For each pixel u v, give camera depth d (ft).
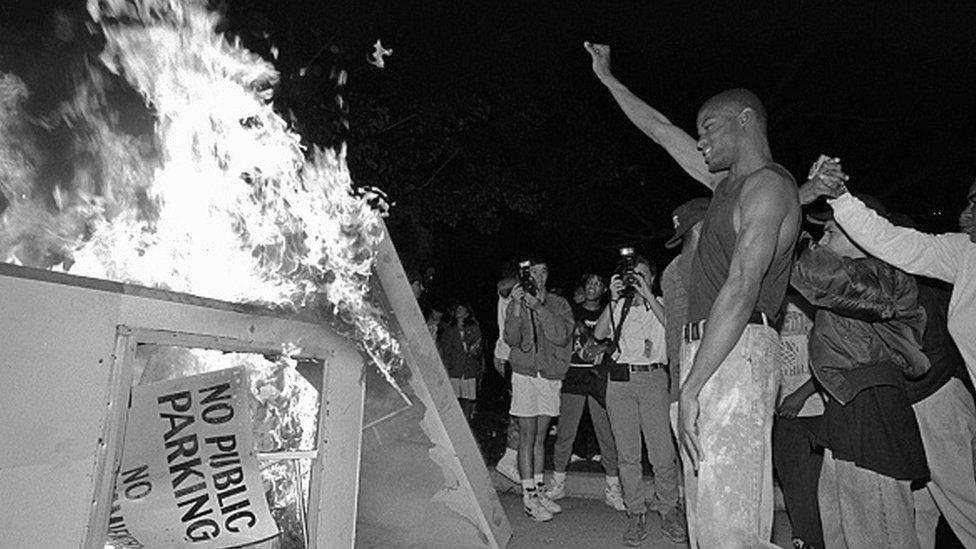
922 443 13.76
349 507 9.20
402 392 11.16
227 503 7.91
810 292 13.08
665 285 15.80
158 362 9.66
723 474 9.45
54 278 6.41
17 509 6.14
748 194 9.59
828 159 13.07
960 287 13.29
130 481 7.66
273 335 8.36
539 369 22.45
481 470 11.93
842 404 13.38
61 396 6.41
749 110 10.30
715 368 9.27
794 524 18.22
